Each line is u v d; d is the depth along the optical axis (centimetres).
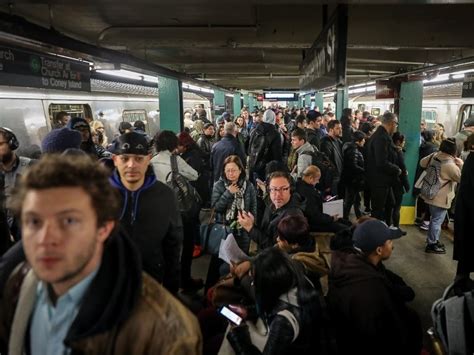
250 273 200
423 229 592
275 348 162
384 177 484
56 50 331
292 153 552
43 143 260
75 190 85
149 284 105
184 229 364
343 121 695
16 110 593
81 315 92
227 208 333
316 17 471
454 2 286
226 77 1290
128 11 403
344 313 185
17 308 103
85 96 810
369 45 565
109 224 93
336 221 325
